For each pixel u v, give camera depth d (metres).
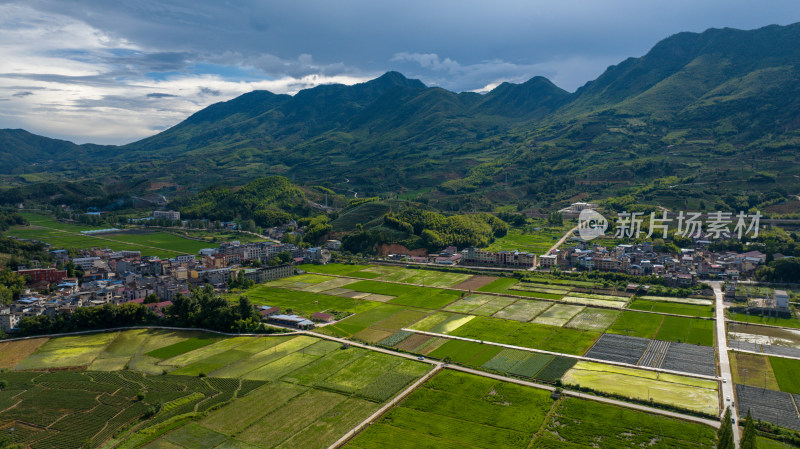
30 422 164.25
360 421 164.25
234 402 177.00
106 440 153.75
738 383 185.50
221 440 154.00
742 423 158.12
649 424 158.50
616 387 183.88
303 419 165.62
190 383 191.25
